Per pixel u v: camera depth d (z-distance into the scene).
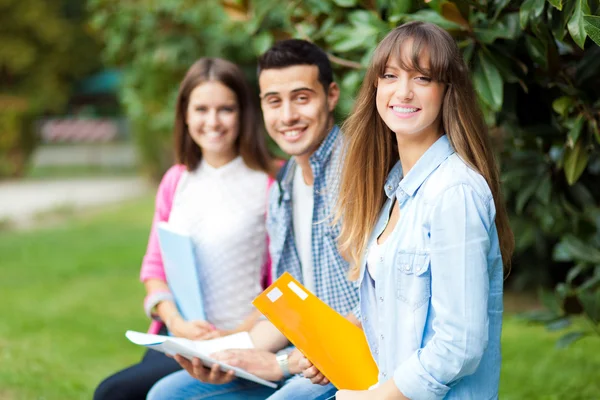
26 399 4.74
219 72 3.29
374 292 2.37
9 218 12.70
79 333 6.40
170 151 17.53
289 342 3.00
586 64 2.99
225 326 3.25
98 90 27.50
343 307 2.92
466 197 2.08
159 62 8.32
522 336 6.00
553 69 2.94
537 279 7.49
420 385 2.07
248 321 3.13
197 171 3.39
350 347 2.50
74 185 18.66
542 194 3.81
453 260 2.05
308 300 2.59
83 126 29.36
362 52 3.82
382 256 2.22
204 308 3.26
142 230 11.74
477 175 2.12
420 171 2.20
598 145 3.29
